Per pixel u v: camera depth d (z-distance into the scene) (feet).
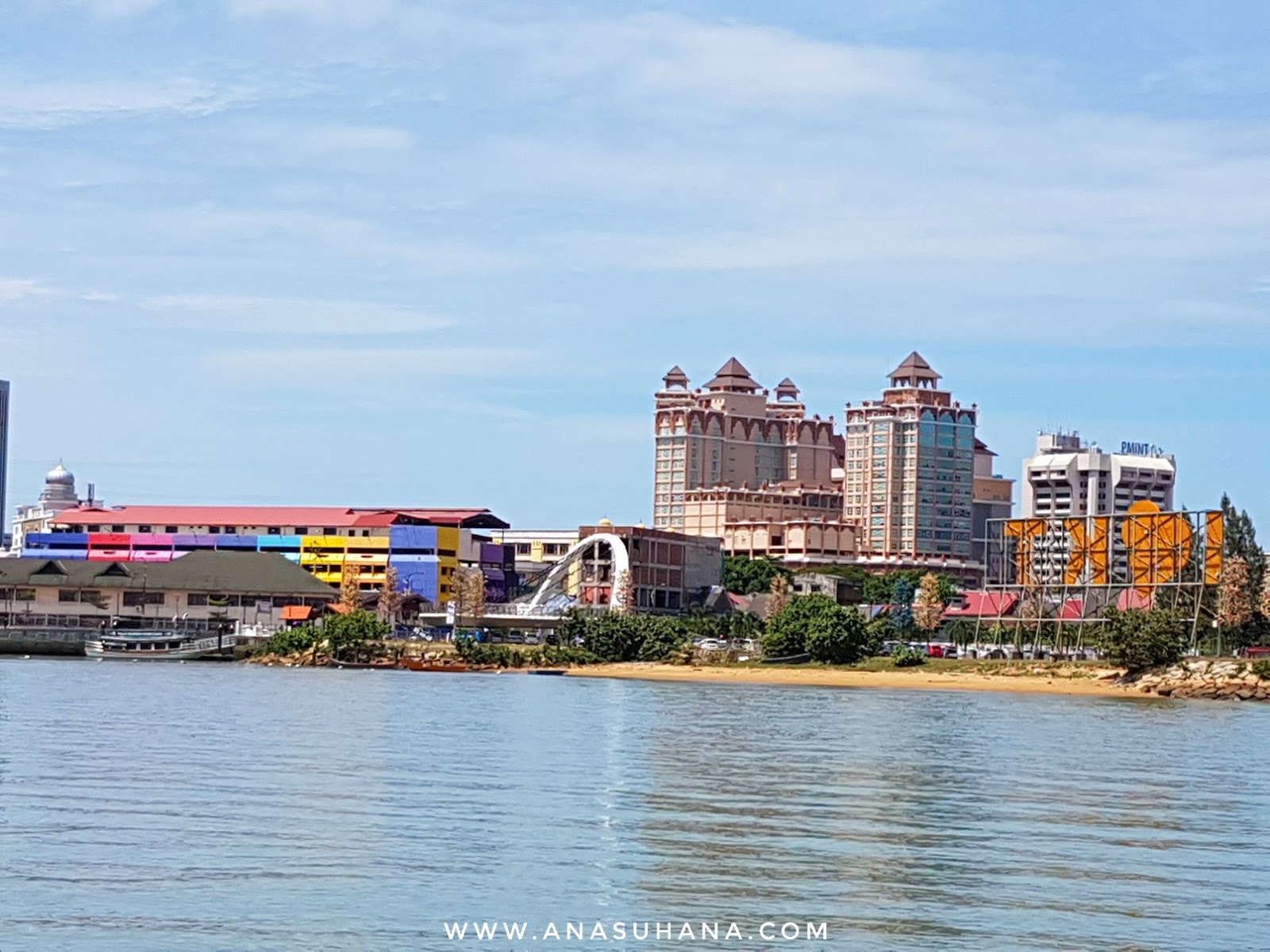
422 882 208.23
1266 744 420.77
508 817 258.98
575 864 221.25
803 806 278.46
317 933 183.21
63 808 262.88
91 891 201.26
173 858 221.66
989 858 231.71
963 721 489.26
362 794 283.79
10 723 424.87
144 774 308.60
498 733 411.95
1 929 183.01
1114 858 233.96
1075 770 345.51
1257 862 232.12
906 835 249.75
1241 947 183.93
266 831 243.19
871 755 367.04
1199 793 307.37
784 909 197.88
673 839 241.14
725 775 321.32
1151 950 182.50
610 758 349.41
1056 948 182.80
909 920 193.67
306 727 422.00
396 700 555.69
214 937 180.86
